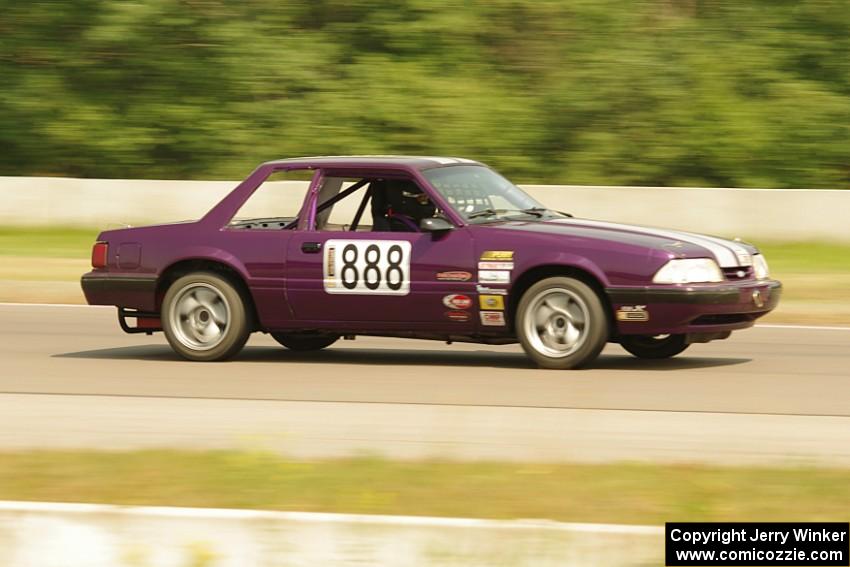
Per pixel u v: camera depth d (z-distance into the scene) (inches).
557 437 987.9
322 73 3715.6
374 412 1108.5
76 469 841.5
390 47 3782.0
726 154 3324.3
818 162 3307.1
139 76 3732.8
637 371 1350.9
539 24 3750.0
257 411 1118.4
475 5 3816.4
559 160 3432.6
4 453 906.1
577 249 1307.8
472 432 1010.7
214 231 1430.9
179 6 3754.9
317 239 1389.0
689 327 1294.3
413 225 1396.4
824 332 1743.4
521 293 1344.7
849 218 2736.2
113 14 3745.1
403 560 642.2
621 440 975.0
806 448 942.4
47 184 3061.0
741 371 1360.7
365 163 1407.5
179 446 949.2
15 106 3710.6
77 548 666.8
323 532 647.8
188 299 1444.4
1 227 3073.3
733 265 1328.7
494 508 730.2
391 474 818.8
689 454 918.4
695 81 3499.0
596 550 631.2
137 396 1210.6
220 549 655.8
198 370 1386.6
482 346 1615.4
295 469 832.9
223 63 3705.7
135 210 3031.5
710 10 3769.7
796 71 3567.9
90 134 3636.8
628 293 1290.6
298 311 1398.9
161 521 660.7
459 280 1339.8
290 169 1433.3
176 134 3627.0
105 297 1471.5
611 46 3654.0
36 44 3806.6
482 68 3695.9
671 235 1348.4
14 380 1320.1
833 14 3636.8
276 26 3821.4
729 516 707.4
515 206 1430.9
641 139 3398.1
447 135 3479.3
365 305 1373.0
